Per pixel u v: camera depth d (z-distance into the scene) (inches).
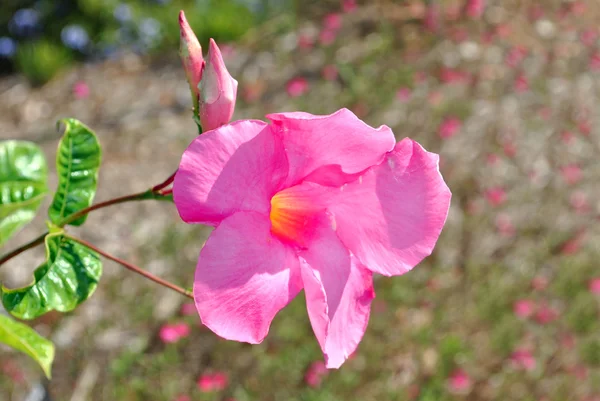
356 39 334.0
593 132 297.6
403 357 202.5
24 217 83.7
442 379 197.6
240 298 53.7
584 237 253.0
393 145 62.1
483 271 235.0
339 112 59.6
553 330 220.8
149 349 193.8
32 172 84.9
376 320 209.6
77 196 74.7
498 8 361.7
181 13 61.1
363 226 64.1
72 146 75.1
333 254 63.8
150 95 303.0
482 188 266.7
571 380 208.1
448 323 216.4
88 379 183.9
